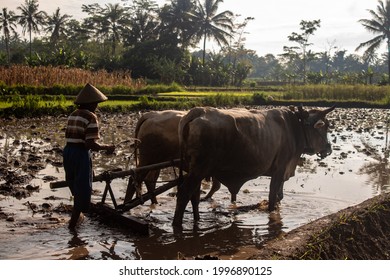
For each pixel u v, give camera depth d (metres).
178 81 68.69
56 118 24.53
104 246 6.66
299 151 9.13
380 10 74.38
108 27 89.62
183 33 79.56
